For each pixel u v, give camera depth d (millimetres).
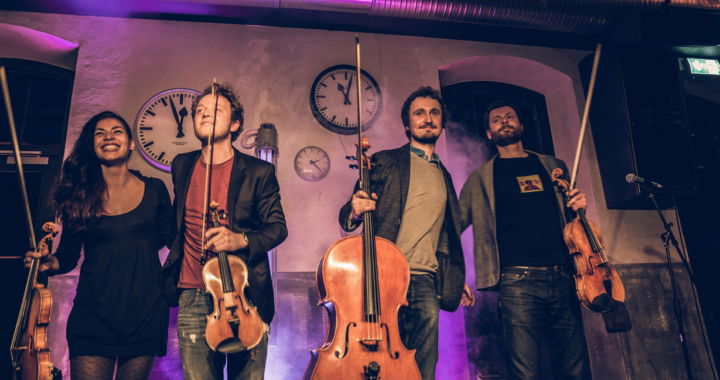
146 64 3504
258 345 1909
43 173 3447
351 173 3502
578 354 2506
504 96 4320
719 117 4316
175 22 3641
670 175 3596
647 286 3607
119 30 3549
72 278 2961
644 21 3699
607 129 3840
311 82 3650
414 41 3932
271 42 3705
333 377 1759
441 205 2500
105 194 2350
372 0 3506
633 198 3568
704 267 4168
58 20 3492
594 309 2391
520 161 2949
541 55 4082
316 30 3801
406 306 2061
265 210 2174
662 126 3707
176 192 2184
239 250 1993
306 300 3154
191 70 3541
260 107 3525
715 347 3564
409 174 2488
